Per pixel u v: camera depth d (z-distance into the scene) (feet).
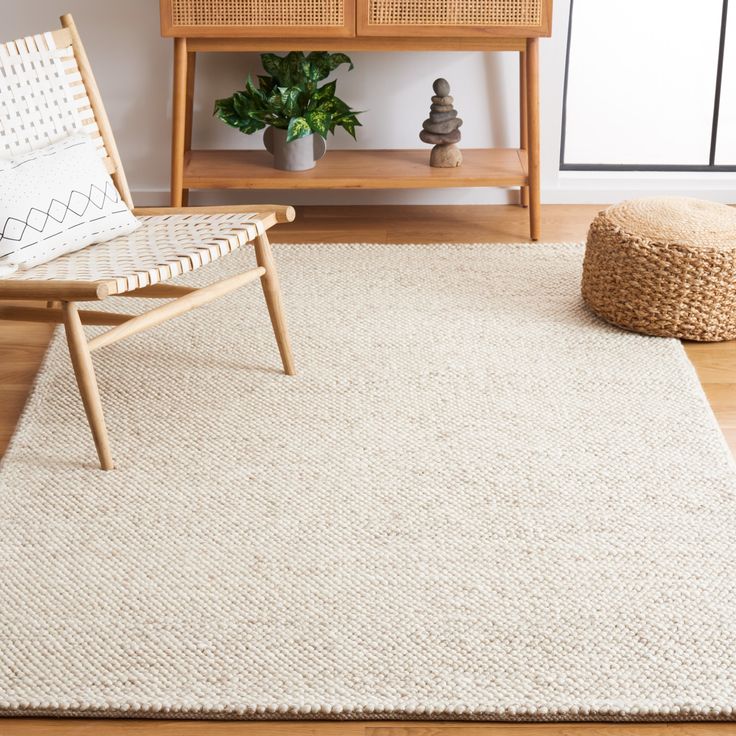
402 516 6.13
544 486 6.37
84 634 5.32
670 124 11.00
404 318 8.39
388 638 5.27
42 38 7.55
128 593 5.58
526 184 9.68
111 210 7.29
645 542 5.89
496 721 4.90
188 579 5.67
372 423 7.02
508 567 5.72
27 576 5.71
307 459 6.66
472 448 6.75
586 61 10.77
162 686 5.01
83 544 5.94
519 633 5.28
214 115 10.49
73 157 7.28
